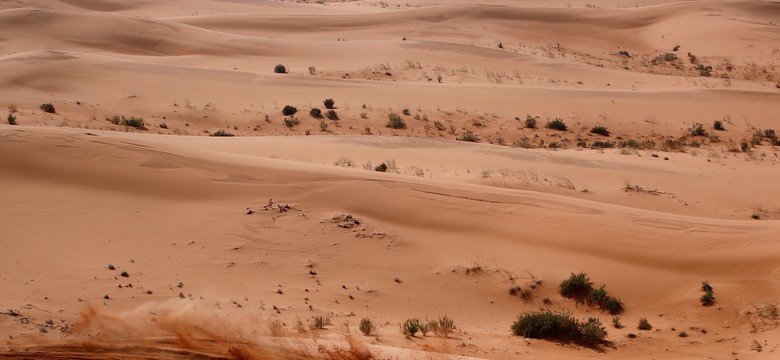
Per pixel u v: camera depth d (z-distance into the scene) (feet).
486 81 188.75
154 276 56.70
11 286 52.03
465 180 94.27
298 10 321.93
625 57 244.22
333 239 66.13
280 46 215.51
